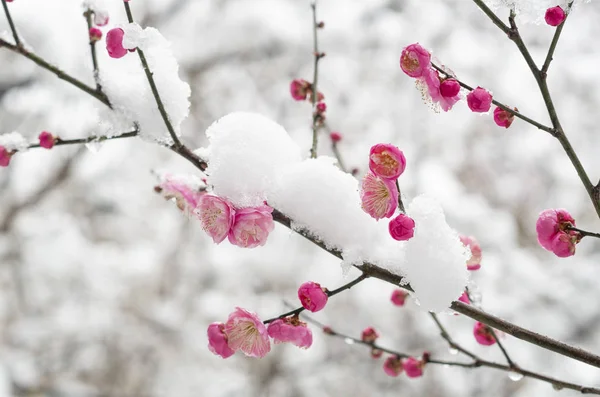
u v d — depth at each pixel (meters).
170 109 1.53
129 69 1.57
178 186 1.50
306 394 5.28
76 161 5.22
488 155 5.68
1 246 4.99
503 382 4.85
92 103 1.57
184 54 5.81
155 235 5.67
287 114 5.86
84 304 5.02
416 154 5.45
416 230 1.31
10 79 5.14
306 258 5.41
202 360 5.18
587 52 5.57
